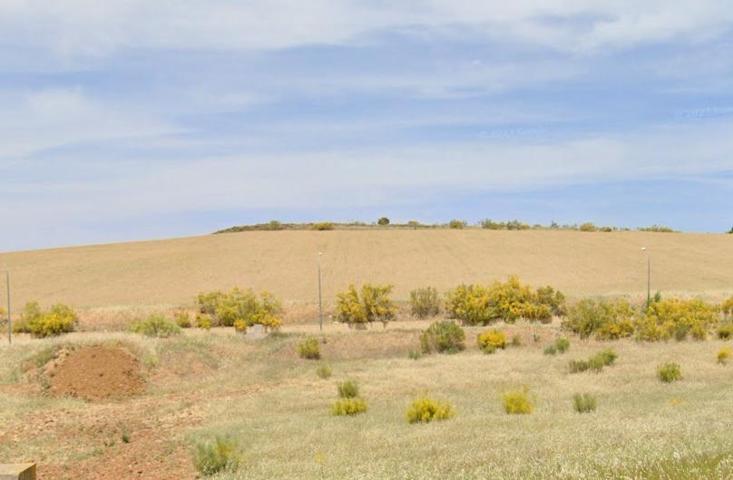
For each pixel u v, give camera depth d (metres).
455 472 11.94
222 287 66.00
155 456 18.83
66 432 22.03
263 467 15.73
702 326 43.31
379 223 107.75
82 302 61.16
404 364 36.38
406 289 62.69
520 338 43.19
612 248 80.94
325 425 21.48
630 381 27.84
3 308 57.56
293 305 57.19
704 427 13.88
